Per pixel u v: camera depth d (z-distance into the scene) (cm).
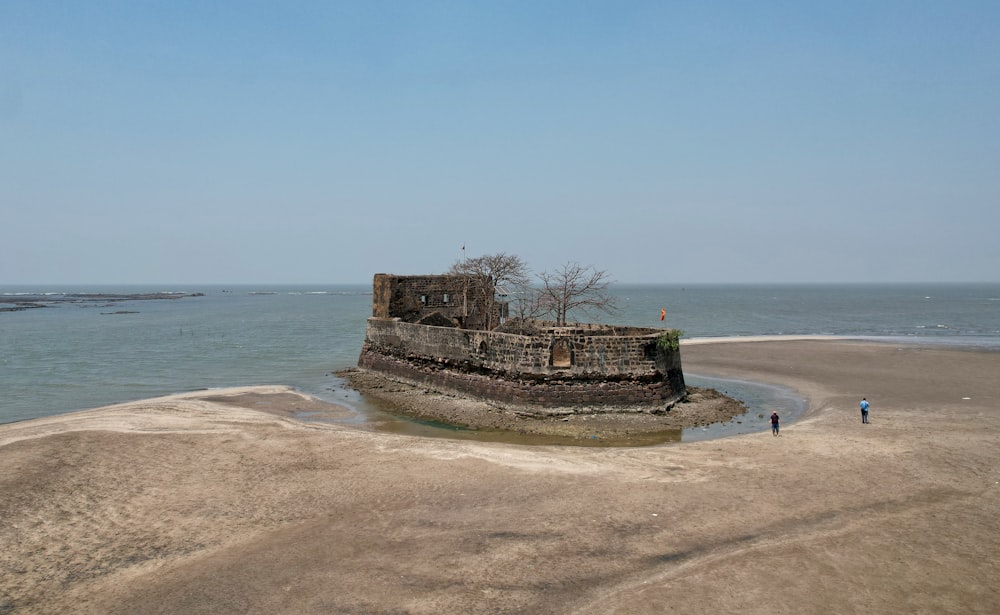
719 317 11512
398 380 3994
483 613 1169
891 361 4806
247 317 11956
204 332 8388
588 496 1784
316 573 1334
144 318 11519
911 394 3481
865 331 8188
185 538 1525
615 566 1352
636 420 2869
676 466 2072
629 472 2006
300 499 1784
